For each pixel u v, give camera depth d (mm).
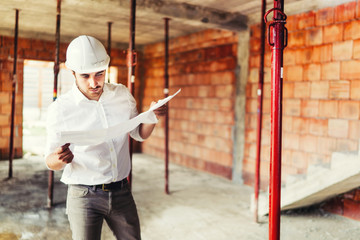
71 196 1539
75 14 4383
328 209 3535
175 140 6152
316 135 3639
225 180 4910
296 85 3848
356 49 3234
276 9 1659
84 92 1518
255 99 4430
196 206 3725
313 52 3648
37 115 10680
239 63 4645
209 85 5262
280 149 1693
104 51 1453
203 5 3914
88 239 1524
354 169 2654
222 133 5016
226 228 3115
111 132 1389
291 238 2910
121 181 1582
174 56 6125
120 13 4266
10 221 3123
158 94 6641
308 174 3039
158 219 3312
